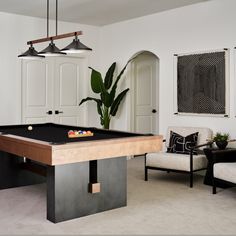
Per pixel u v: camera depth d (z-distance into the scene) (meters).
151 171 5.93
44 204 4.06
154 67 7.56
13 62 6.28
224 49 5.17
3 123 6.24
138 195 4.46
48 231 3.26
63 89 6.96
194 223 3.47
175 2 5.48
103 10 5.98
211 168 4.92
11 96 6.30
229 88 5.17
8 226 3.38
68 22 6.89
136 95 7.26
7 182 4.76
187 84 5.70
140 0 5.38
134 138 3.77
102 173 3.80
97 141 3.51
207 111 5.45
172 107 5.97
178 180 5.29
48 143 3.35
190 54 5.63
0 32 6.11
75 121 7.16
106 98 6.64
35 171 4.41
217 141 4.89
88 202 3.72
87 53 7.18
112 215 3.71
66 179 3.55
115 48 7.03
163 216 3.68
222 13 5.22
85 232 3.24
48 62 6.73
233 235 3.17
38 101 6.64
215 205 4.05
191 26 5.64
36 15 6.34
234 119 5.13
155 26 6.20
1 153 4.68
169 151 5.39
